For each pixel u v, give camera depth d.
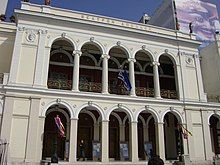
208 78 29.83
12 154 18.17
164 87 28.55
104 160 20.23
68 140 21.47
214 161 23.23
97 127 24.48
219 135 28.08
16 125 18.83
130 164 20.55
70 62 25.22
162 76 28.72
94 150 21.91
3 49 23.47
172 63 28.73
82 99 21.09
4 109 18.80
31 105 19.48
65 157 20.78
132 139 21.61
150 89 25.20
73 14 23.25
